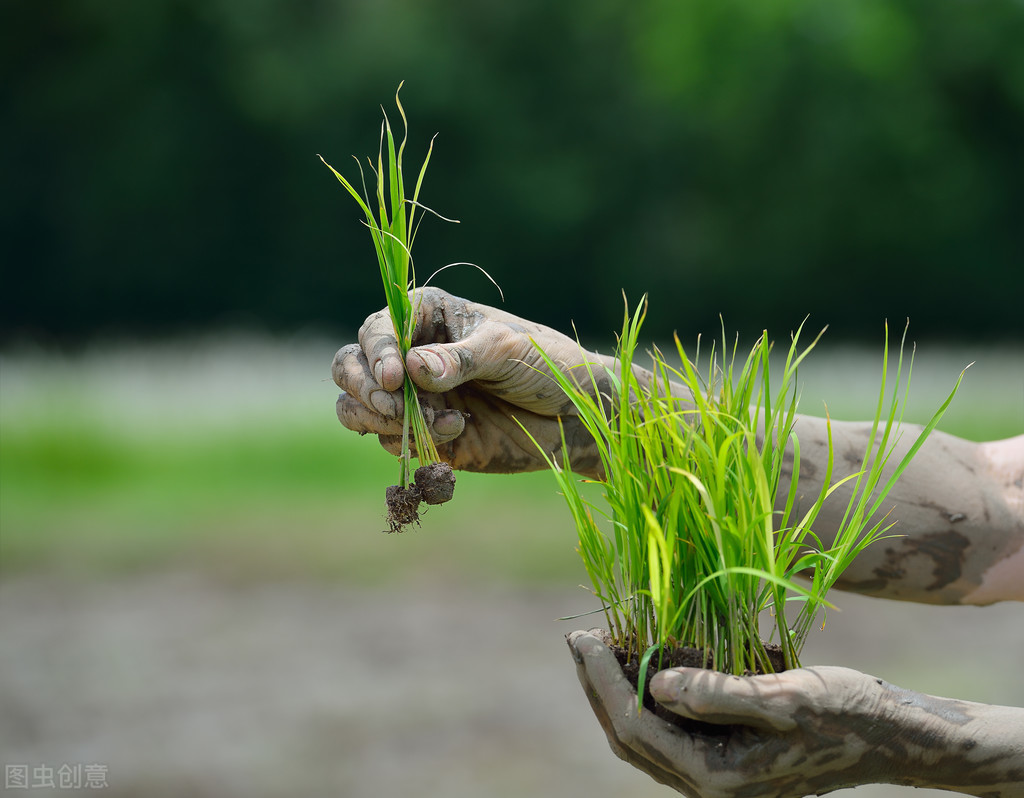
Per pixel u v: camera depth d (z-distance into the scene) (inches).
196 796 138.1
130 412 365.4
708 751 54.9
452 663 195.2
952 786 56.5
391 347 62.0
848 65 1106.1
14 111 1093.8
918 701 56.2
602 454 62.3
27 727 163.5
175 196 1111.0
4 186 1097.4
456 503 323.3
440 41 1127.6
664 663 60.1
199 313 1160.8
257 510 303.3
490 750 157.6
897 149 1100.5
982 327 1167.6
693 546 60.7
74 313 1150.3
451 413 63.6
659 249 1169.4
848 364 538.6
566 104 1173.1
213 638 208.2
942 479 70.4
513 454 69.7
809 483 69.6
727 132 1145.4
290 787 142.5
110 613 223.3
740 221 1161.4
